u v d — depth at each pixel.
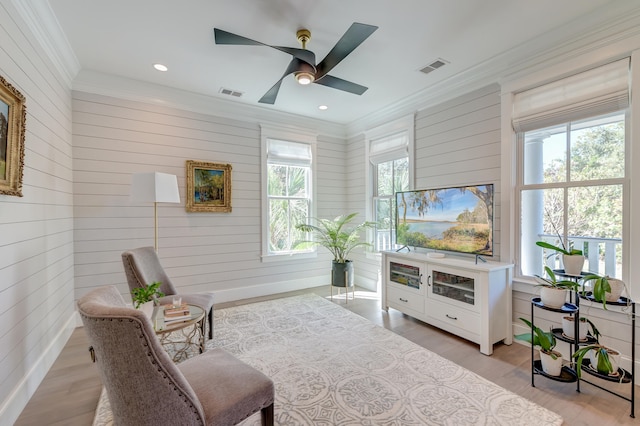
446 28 2.37
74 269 3.10
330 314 3.49
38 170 2.18
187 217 3.74
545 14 2.20
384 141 4.32
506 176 2.82
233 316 3.41
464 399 1.91
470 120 3.14
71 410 1.82
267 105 4.10
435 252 3.37
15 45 1.84
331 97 3.79
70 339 2.80
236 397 1.27
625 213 2.19
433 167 3.54
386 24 2.31
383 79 3.25
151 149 3.51
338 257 4.67
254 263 4.24
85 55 2.75
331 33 2.43
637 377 2.09
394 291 3.49
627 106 2.15
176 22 2.28
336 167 5.03
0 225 1.64
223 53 2.73
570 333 2.05
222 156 3.98
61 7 2.08
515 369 2.29
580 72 2.35
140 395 1.04
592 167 2.37
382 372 2.23
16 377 1.79
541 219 2.71
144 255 2.71
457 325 2.78
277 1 2.05
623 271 2.20
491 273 2.57
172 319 2.09
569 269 2.07
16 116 1.75
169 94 3.56
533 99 2.64
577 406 1.85
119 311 1.02
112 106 3.29
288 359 2.43
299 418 1.73
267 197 4.34
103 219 3.25
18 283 1.84
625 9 2.06
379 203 4.56
